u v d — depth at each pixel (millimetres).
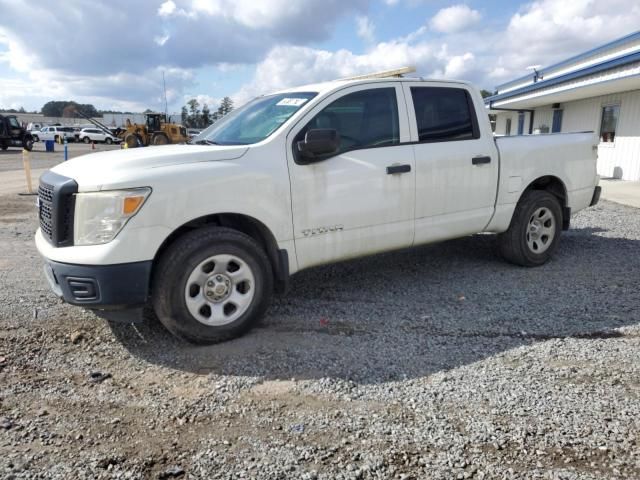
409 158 4699
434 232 4996
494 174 5312
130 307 3643
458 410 2963
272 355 3725
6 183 15867
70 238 3627
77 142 54938
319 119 4348
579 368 3445
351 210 4418
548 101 20406
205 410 3035
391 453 2596
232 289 3936
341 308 4652
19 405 3107
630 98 15742
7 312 4570
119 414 3012
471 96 5262
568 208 6113
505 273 5664
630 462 2492
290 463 2537
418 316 4438
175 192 3633
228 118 5203
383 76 5164
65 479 2455
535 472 2438
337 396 3152
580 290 5051
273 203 4031
